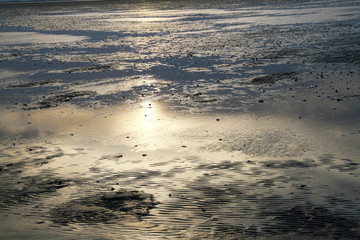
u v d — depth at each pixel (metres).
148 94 18.00
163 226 6.79
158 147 11.28
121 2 119.44
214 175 9.00
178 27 47.19
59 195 8.34
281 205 7.36
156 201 7.80
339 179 8.42
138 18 62.91
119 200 7.92
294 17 51.78
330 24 41.25
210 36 37.91
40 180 9.24
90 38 40.78
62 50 33.28
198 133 12.37
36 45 37.22
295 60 23.95
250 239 6.23
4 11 103.12
